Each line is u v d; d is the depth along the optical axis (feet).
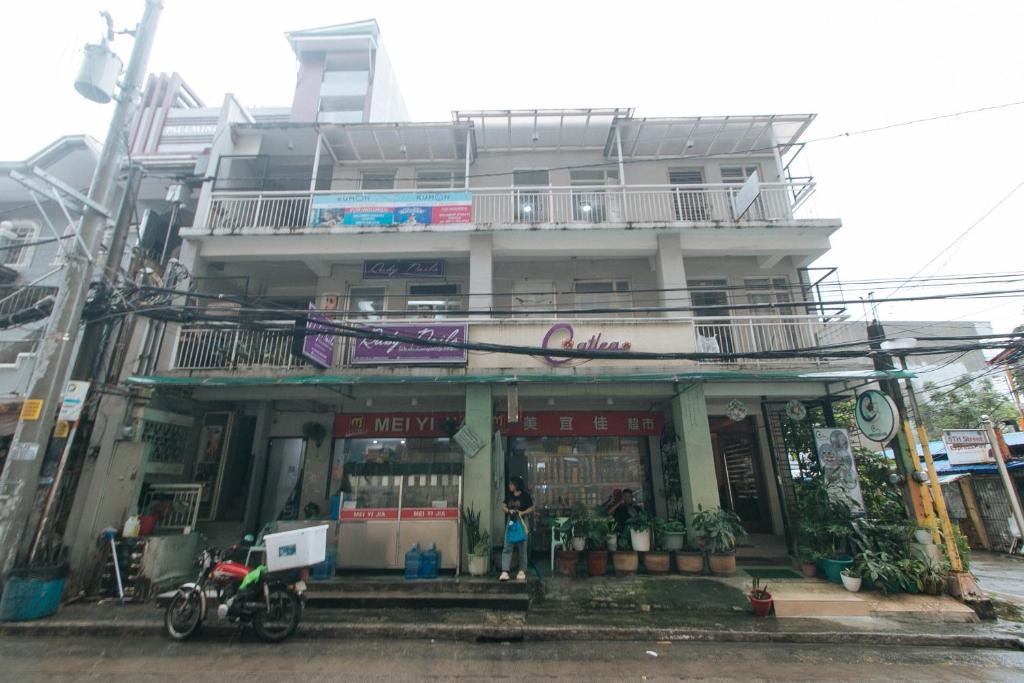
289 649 18.75
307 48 65.41
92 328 24.08
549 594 25.07
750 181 33.14
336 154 42.14
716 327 36.01
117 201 39.78
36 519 22.22
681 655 18.52
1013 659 18.52
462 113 37.93
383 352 30.35
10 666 16.66
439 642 19.88
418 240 35.12
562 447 36.37
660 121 38.17
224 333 32.12
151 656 17.84
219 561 21.02
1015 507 28.27
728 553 28.27
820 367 31.81
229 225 36.63
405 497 28.73
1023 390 54.54
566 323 31.55
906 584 24.58
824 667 17.37
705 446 30.40
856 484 29.14
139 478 27.81
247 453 37.63
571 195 37.14
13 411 29.17
